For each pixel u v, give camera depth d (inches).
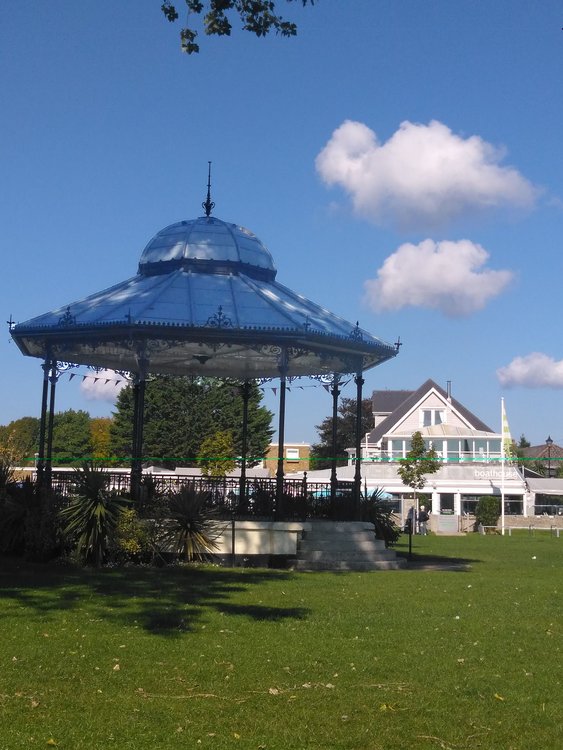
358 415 917.2
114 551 748.6
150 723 285.6
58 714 292.7
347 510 917.8
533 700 323.9
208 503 846.5
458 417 2783.0
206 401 2431.1
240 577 683.4
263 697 320.8
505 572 804.0
